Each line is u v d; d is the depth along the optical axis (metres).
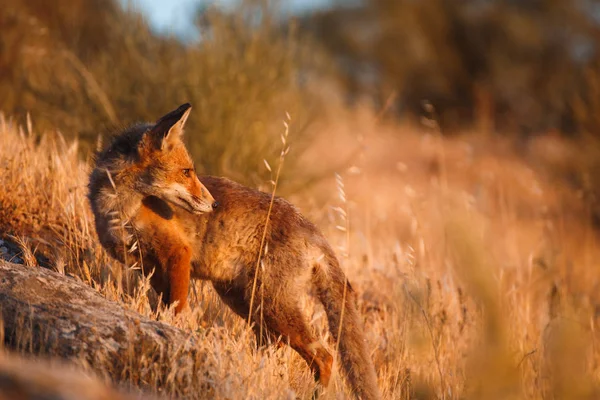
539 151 29.36
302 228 9.00
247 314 9.00
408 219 18.75
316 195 16.70
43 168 11.06
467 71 42.12
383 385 8.57
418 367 8.97
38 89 15.64
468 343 9.43
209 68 15.35
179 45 16.20
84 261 8.88
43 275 7.04
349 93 43.81
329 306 8.73
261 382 6.97
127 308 7.12
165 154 8.63
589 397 5.93
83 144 14.10
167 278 8.78
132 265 8.89
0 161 10.52
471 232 5.90
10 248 9.27
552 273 13.26
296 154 15.82
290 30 16.95
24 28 17.91
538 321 11.18
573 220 20.83
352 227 16.12
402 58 42.97
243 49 16.06
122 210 8.63
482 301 5.81
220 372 6.60
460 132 36.28
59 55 17.36
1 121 13.42
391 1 44.22
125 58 15.80
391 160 27.39
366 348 8.41
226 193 9.05
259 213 8.92
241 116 15.18
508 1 42.88
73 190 10.60
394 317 10.02
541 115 37.84
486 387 5.66
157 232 8.67
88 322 6.49
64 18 21.30
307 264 8.83
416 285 9.35
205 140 14.93
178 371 6.40
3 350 5.91
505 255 15.19
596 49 38.94
